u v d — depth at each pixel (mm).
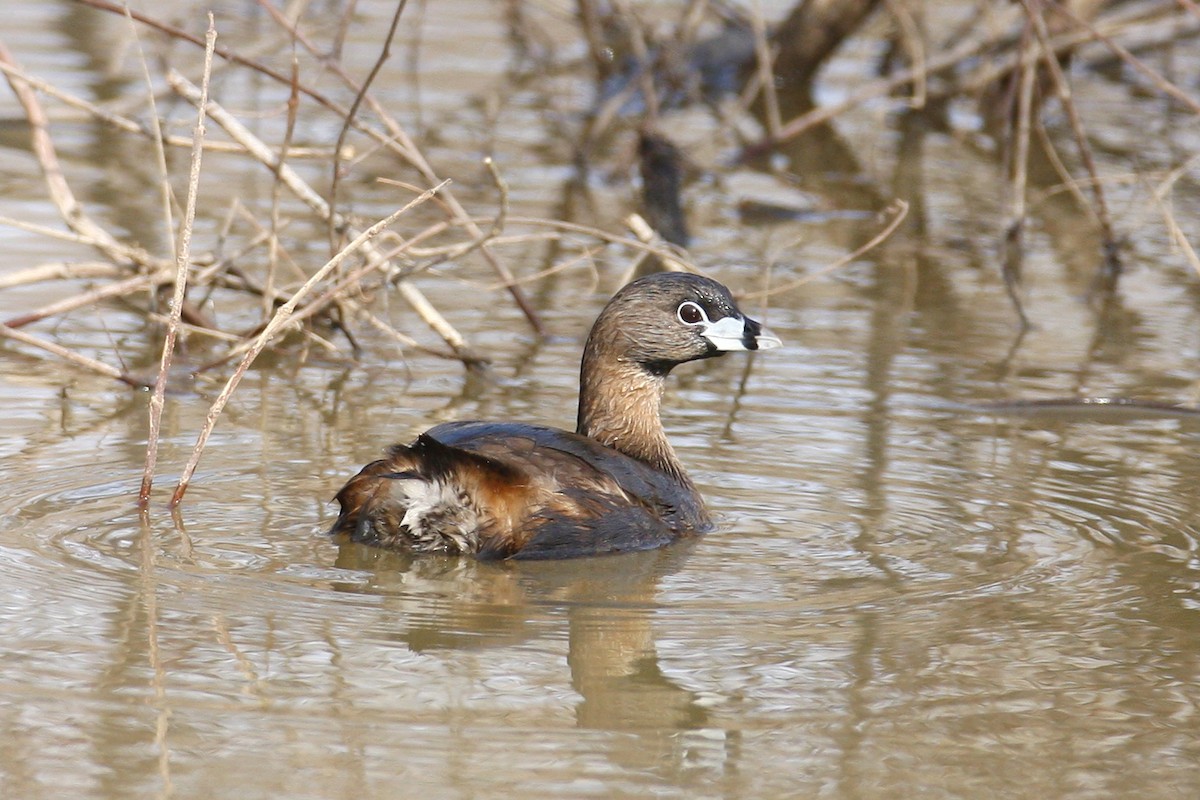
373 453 11914
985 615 9133
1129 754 7551
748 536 10367
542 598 9117
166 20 22688
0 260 16234
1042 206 20750
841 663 8438
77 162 20469
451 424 10242
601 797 6965
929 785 7215
